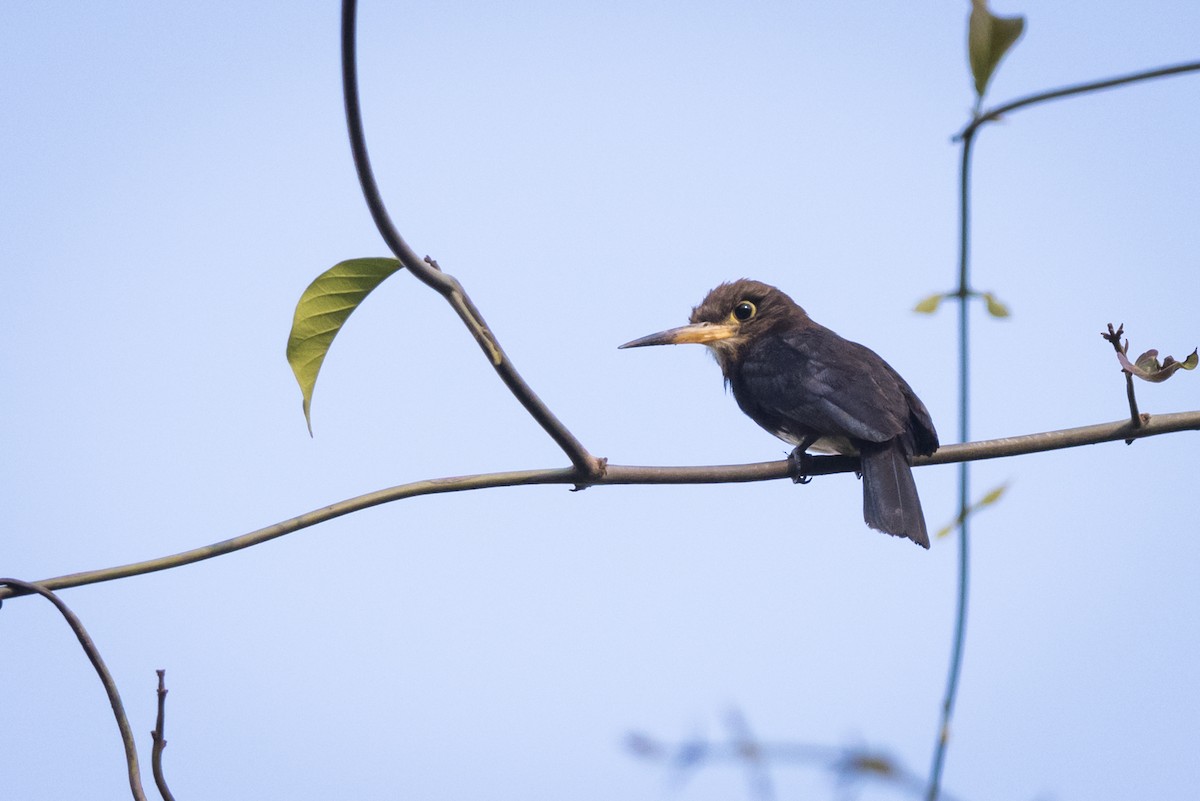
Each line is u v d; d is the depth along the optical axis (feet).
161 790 19.30
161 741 19.43
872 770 16.42
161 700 19.45
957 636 17.95
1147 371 25.36
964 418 19.04
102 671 19.85
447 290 19.30
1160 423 25.91
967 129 17.58
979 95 17.13
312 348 20.45
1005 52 16.58
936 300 19.06
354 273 20.11
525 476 23.71
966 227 18.76
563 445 23.16
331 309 20.33
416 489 22.94
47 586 21.08
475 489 23.26
